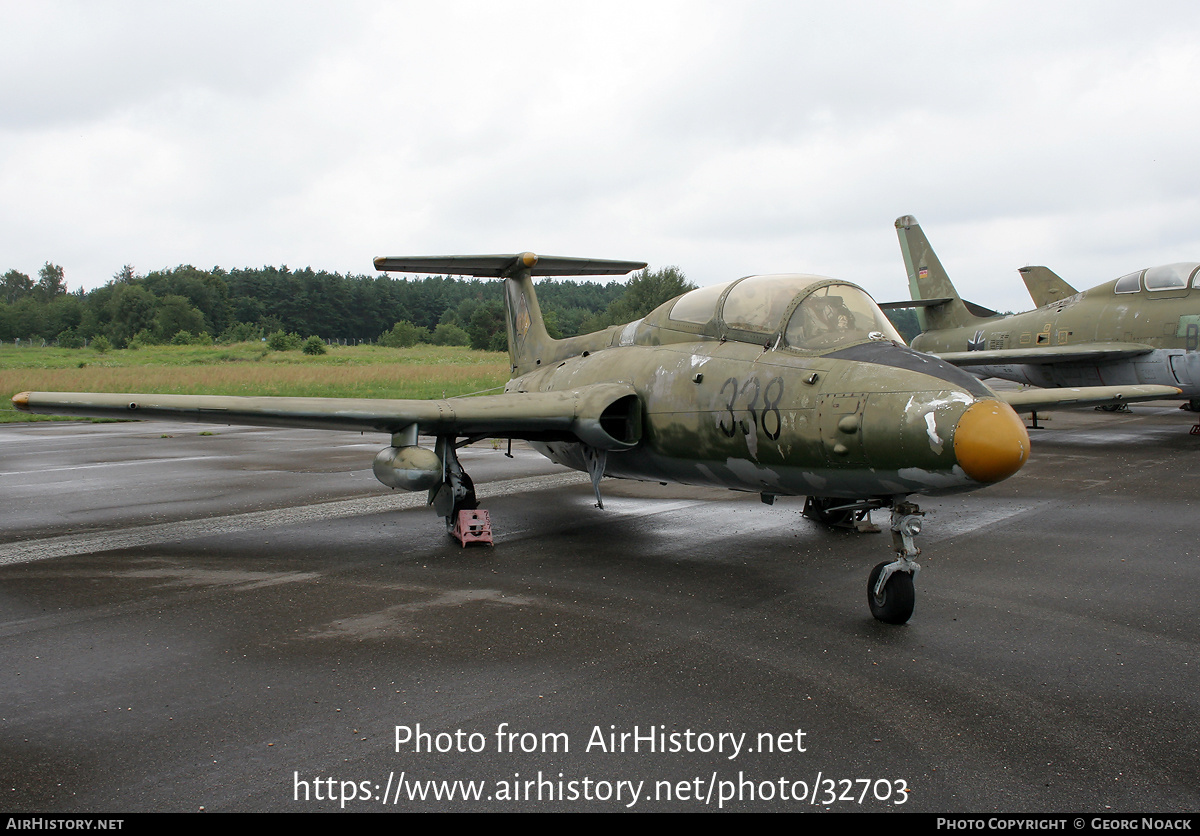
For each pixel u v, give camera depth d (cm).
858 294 731
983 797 361
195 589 693
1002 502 1109
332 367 4997
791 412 654
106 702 457
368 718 438
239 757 394
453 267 1215
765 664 518
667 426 797
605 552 839
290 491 1245
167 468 1516
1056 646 550
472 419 828
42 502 1143
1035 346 2164
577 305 19075
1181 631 578
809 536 918
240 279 16212
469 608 639
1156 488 1205
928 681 490
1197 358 1761
